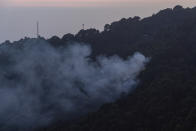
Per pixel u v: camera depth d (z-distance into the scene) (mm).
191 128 148250
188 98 163500
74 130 176125
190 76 184000
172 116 158875
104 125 168750
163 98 168000
